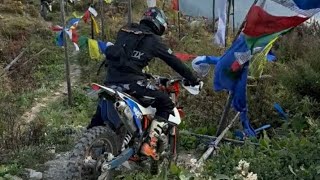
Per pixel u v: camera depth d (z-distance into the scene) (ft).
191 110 24.94
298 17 17.76
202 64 22.15
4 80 32.68
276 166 17.61
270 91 25.25
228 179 16.63
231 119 24.22
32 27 52.21
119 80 16.52
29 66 38.32
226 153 19.74
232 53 20.77
